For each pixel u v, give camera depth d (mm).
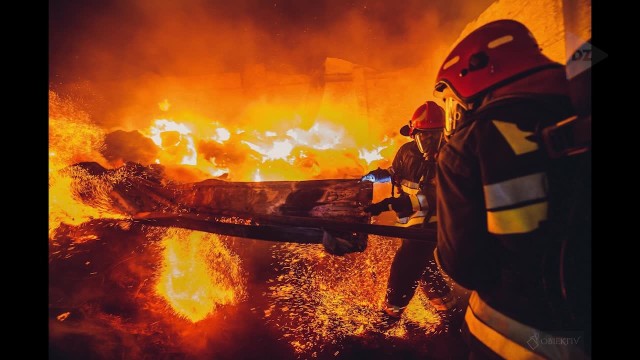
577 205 1098
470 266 1255
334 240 2262
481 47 1330
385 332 2871
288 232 2377
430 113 2830
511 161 1125
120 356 2502
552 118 1148
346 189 2842
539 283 1159
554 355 1132
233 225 2408
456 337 2775
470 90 1335
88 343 2523
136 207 2756
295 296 3250
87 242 3008
